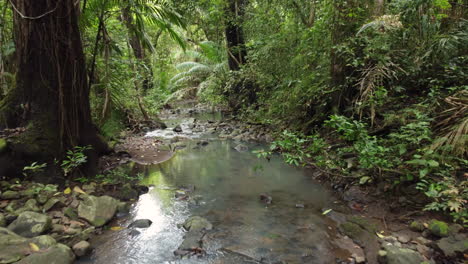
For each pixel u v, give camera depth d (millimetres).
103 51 5332
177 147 5523
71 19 3266
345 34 4559
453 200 2303
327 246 2273
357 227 2467
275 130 6297
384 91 4055
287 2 6488
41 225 2301
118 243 2326
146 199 3186
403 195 2822
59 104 3230
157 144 5703
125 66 6391
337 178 3484
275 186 3545
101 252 2203
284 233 2471
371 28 4254
